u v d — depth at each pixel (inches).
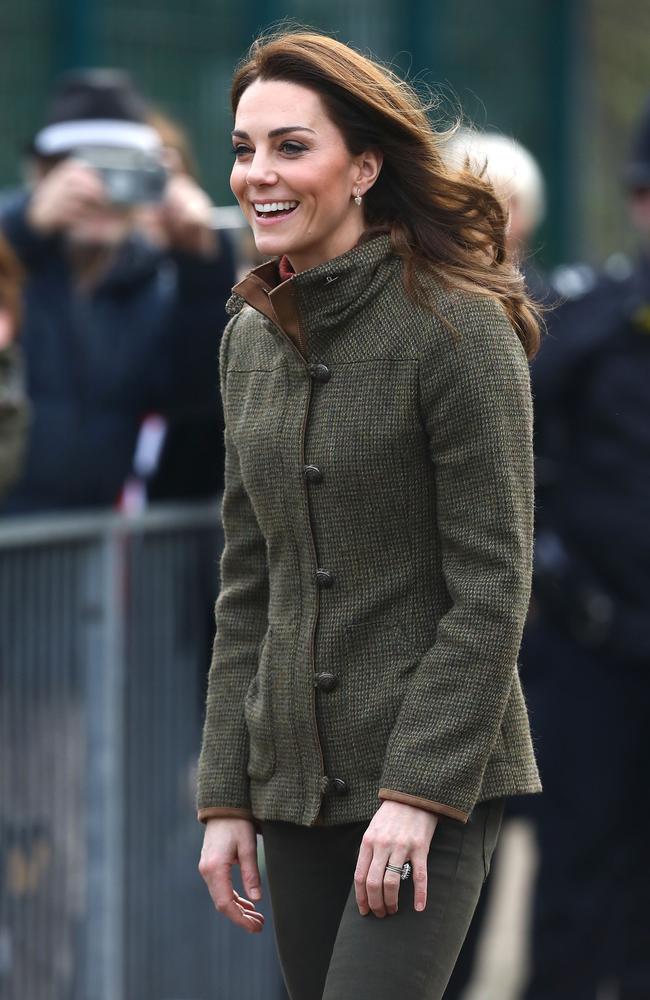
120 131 666.8
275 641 382.6
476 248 382.9
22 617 570.9
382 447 362.3
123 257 668.1
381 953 362.0
